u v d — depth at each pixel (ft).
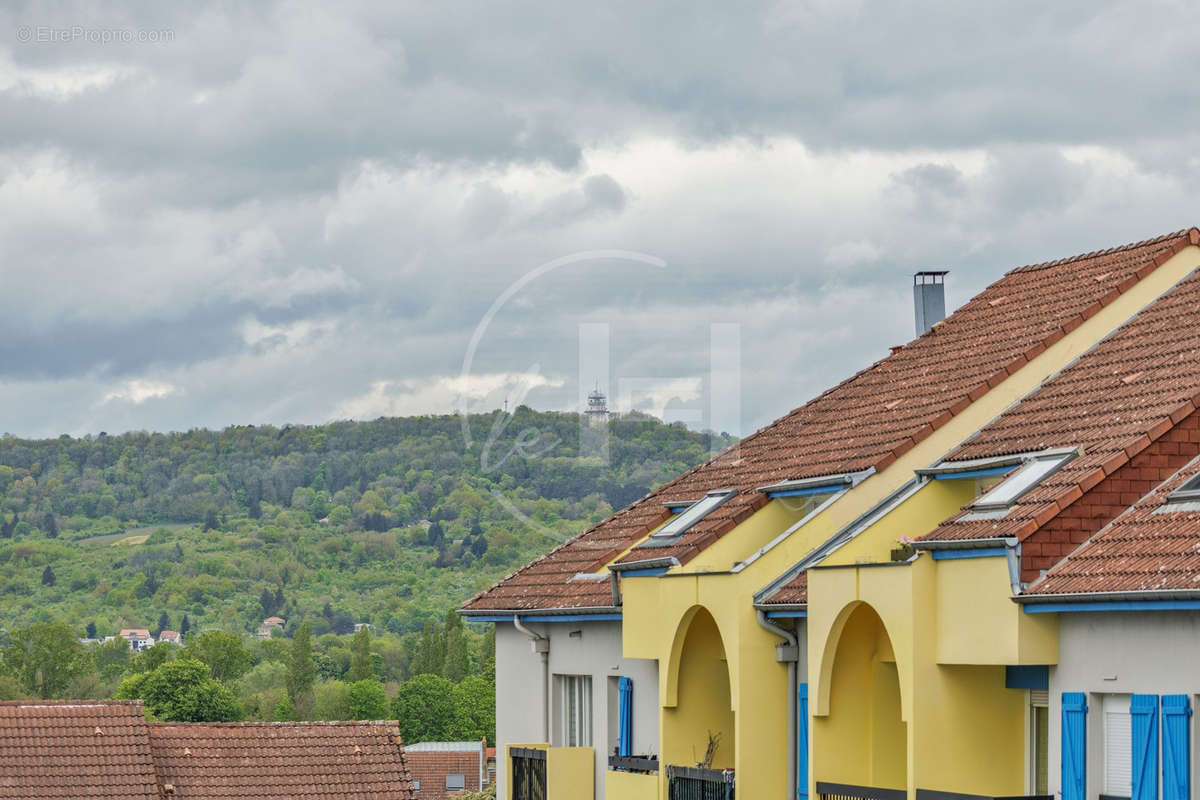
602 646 179.93
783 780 141.79
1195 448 115.03
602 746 178.91
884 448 145.79
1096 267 161.89
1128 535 108.06
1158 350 135.44
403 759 237.86
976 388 145.48
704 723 155.02
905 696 117.50
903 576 118.42
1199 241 152.05
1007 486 120.88
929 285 209.67
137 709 227.61
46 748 216.13
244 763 230.07
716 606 145.18
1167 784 98.43
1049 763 110.63
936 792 114.73
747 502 155.33
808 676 132.87
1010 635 109.19
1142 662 101.71
